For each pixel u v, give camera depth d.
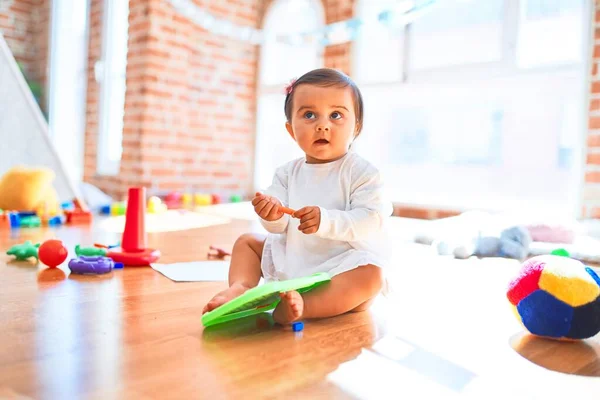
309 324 0.91
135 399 0.59
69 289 1.11
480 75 2.74
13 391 0.60
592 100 2.38
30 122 2.76
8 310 0.94
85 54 4.20
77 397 0.59
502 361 0.76
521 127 2.79
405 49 3.04
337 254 1.00
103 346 0.76
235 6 3.74
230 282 1.04
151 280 1.22
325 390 0.64
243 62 3.89
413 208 2.95
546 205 2.71
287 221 1.05
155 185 3.49
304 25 3.60
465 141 2.99
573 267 0.87
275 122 4.02
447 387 0.66
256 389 0.63
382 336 0.86
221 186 3.85
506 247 1.69
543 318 0.84
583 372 0.73
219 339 0.81
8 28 4.41
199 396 0.60
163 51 3.45
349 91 1.03
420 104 3.14
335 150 1.02
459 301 1.11
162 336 0.82
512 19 2.61
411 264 1.55
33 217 2.30
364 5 3.19
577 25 2.50
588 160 2.40
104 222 2.37
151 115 3.43
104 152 4.03
